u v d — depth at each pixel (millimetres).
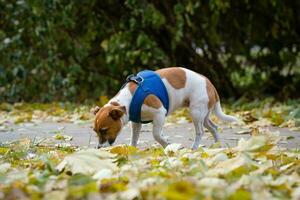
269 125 9922
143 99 7102
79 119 11414
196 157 5863
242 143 5941
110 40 13992
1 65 14227
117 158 5871
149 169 5352
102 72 15133
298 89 15164
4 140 8789
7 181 4875
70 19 13844
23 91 14617
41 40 13961
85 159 5473
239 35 15133
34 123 11125
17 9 13812
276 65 15258
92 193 4168
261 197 3992
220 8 13812
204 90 7523
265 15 14750
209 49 14992
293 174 5086
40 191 4426
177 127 10164
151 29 14633
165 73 7406
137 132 7516
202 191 4016
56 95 15031
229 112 11836
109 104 7203
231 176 4949
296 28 14906
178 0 13586
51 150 7141
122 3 14414
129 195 4152
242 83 15445
